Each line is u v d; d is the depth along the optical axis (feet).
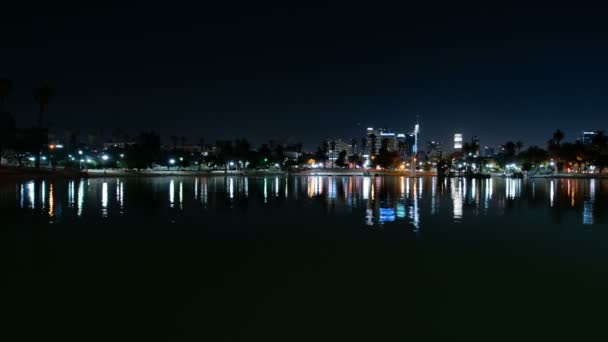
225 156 512.22
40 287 42.01
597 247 61.00
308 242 63.82
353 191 179.11
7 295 39.68
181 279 44.73
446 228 77.10
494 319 34.58
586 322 33.96
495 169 582.35
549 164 507.71
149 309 36.35
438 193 168.35
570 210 107.45
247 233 71.26
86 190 165.89
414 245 61.93
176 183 235.61
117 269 48.44
